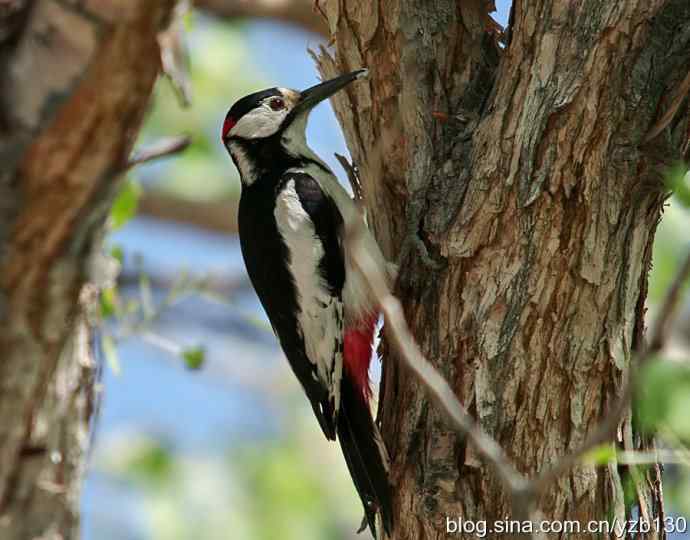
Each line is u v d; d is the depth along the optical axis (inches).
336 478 586.2
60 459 224.5
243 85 608.7
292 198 408.8
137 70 186.1
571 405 307.9
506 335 312.5
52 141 190.2
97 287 228.7
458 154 345.7
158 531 531.2
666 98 311.6
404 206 368.8
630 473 310.5
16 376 206.4
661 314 202.7
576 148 310.5
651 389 210.8
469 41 363.9
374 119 369.4
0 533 216.7
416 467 326.0
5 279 199.6
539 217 312.7
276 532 558.3
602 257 310.5
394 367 349.4
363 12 366.6
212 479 558.3
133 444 557.3
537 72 318.0
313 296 396.2
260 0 601.0
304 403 641.6
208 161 605.6
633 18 311.1
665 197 319.3
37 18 196.1
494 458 204.2
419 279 344.5
